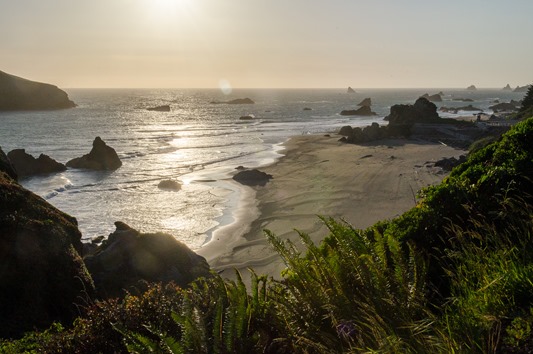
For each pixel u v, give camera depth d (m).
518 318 3.36
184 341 3.65
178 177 49.06
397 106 96.88
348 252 4.31
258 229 30.42
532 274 3.76
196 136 92.19
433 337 3.19
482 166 7.46
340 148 70.12
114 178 48.94
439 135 83.19
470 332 3.27
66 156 66.19
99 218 33.66
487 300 3.72
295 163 56.28
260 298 4.48
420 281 4.06
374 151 65.62
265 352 3.94
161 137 90.19
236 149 71.75
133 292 15.48
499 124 87.50
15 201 14.73
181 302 5.22
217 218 33.28
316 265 4.27
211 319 4.32
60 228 14.91
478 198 6.01
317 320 3.95
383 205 35.38
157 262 17.31
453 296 4.14
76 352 5.24
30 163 50.59
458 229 4.96
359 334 3.46
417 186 41.34
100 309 5.61
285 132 100.12
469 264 4.46
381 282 3.86
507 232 4.81
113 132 99.56
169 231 30.52
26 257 13.00
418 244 5.80
